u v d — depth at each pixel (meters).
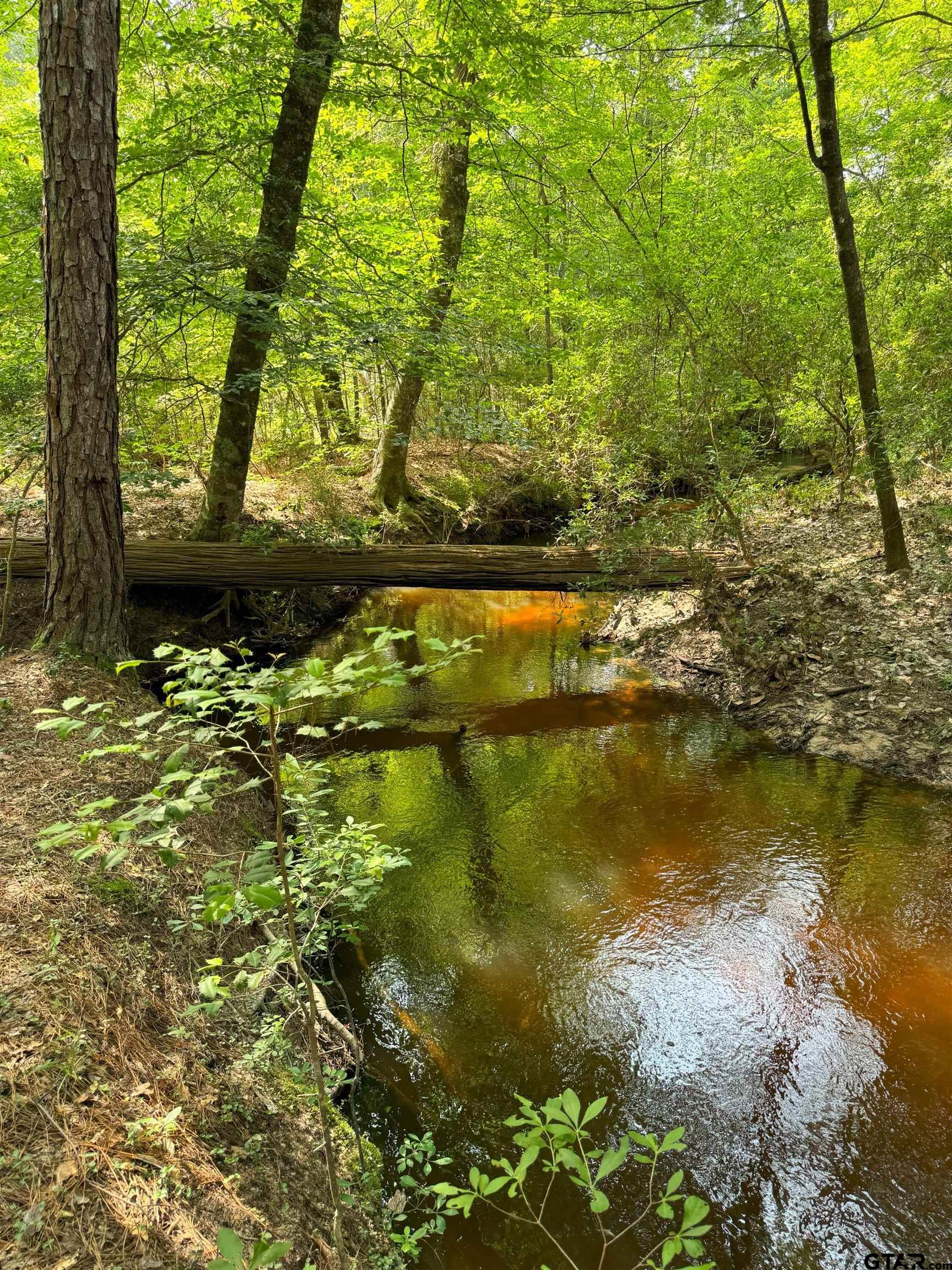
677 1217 2.41
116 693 4.22
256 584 6.71
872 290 9.60
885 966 3.48
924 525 8.49
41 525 7.51
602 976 3.51
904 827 4.59
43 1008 1.99
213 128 7.02
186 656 1.46
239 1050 2.34
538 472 12.42
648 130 11.16
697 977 3.48
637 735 6.28
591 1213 2.43
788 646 6.83
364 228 8.16
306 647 8.40
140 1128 1.81
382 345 6.88
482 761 5.91
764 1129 2.72
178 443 9.27
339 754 6.07
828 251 10.94
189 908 2.77
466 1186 2.50
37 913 2.34
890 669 6.18
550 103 9.76
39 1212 1.51
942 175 9.34
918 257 8.21
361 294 7.03
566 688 7.45
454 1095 2.88
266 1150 2.03
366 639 8.84
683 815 4.95
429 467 13.32
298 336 6.64
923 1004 3.24
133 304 6.12
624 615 9.22
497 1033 3.20
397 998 3.41
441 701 7.20
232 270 6.75
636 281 8.79
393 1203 2.34
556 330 17.33
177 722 1.45
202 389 8.84
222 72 6.79
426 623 9.77
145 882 2.75
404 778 5.64
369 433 14.48
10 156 7.40
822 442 11.98
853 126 10.70
